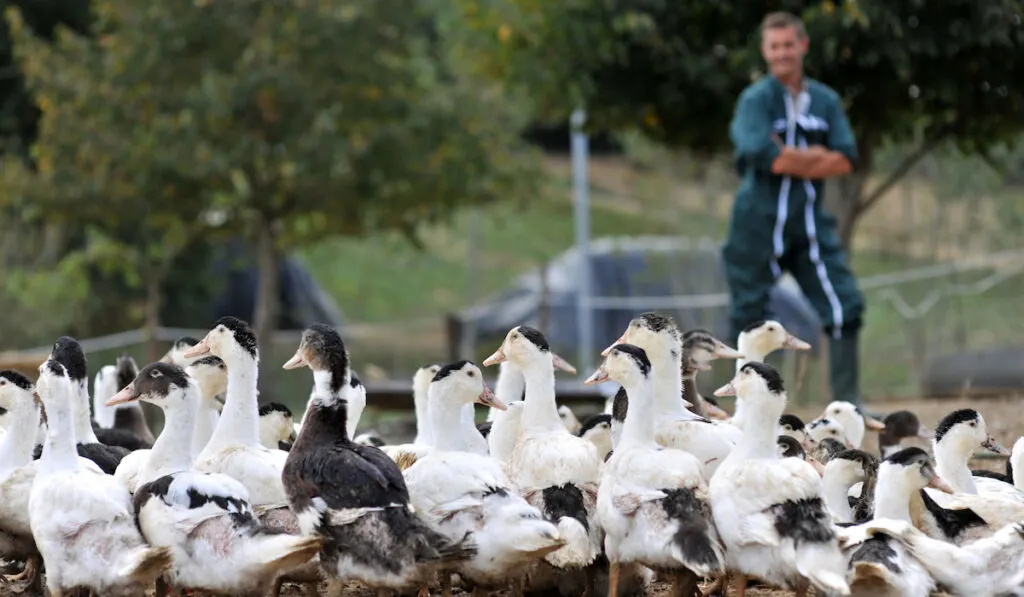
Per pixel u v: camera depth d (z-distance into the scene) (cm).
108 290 2969
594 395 1861
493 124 2439
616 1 1977
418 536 823
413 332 3222
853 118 2011
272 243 2353
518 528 848
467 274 3972
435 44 2834
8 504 961
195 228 2369
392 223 2402
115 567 851
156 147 2203
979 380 1919
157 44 2205
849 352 1573
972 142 2141
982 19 1839
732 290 1603
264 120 2239
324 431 897
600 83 2042
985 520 934
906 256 2419
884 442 1352
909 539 843
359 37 2250
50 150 2277
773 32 1568
